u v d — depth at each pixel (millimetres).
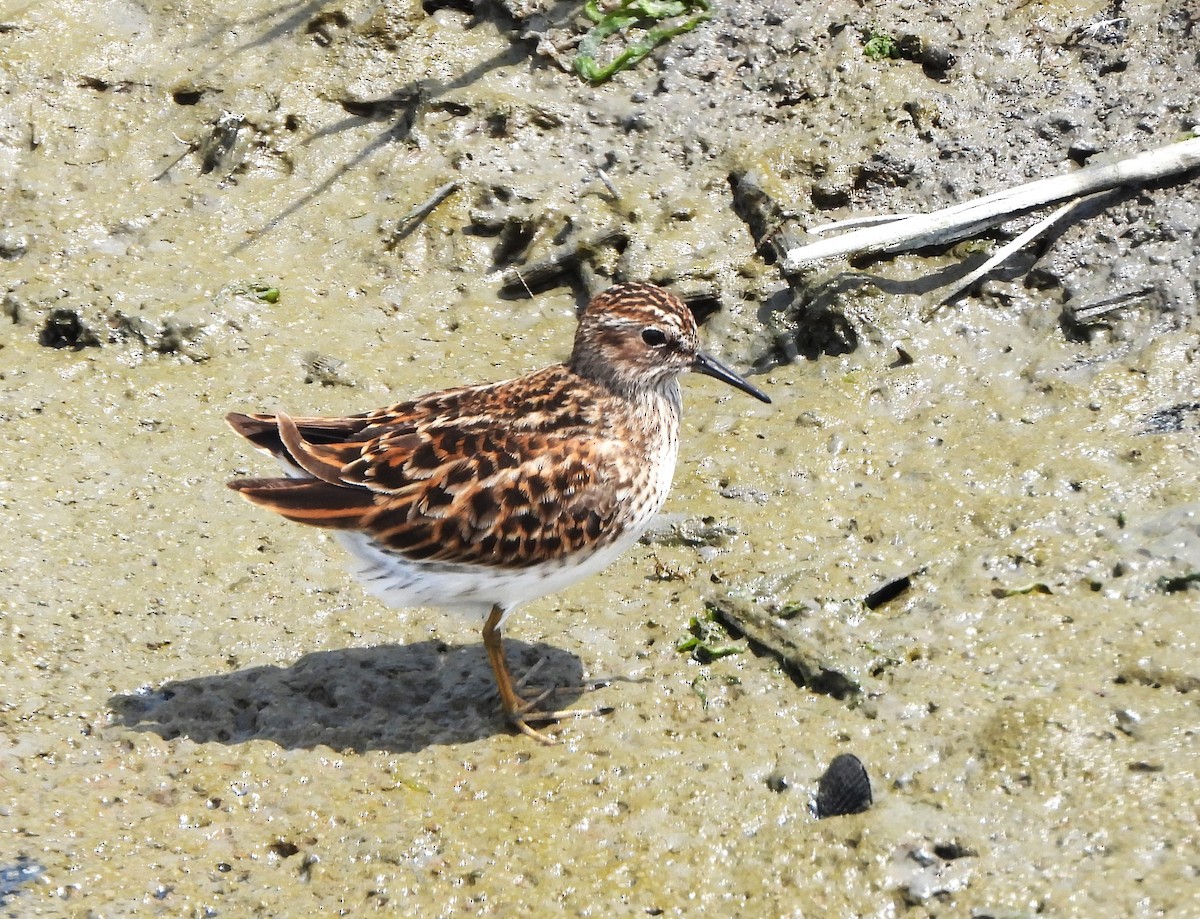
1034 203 14281
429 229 15883
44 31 17547
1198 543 11609
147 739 11188
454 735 11266
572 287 15555
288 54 17234
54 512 13227
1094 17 15641
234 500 13422
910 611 11680
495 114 16406
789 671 11453
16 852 10281
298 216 16141
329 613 12391
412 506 10766
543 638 12031
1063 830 9719
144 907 9938
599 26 16688
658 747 10930
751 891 9742
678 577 12406
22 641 12008
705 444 13594
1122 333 13609
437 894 9930
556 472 10969
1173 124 14766
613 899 9773
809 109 15844
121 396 14461
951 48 15758
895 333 14156
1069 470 12531
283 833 10500
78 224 16094
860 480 12969
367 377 14609
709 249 15211
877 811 10047
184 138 16812
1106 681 10766
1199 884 9188
